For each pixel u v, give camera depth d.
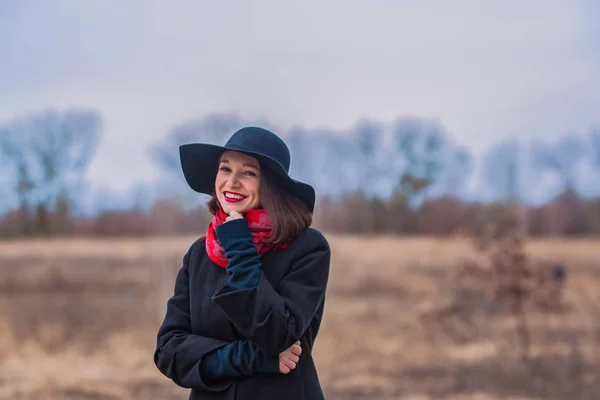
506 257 11.20
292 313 2.74
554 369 9.90
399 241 28.69
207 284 2.95
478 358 10.88
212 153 3.02
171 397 8.83
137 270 22.20
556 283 11.35
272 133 3.00
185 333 2.99
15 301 17.34
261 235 2.87
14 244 28.84
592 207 41.88
